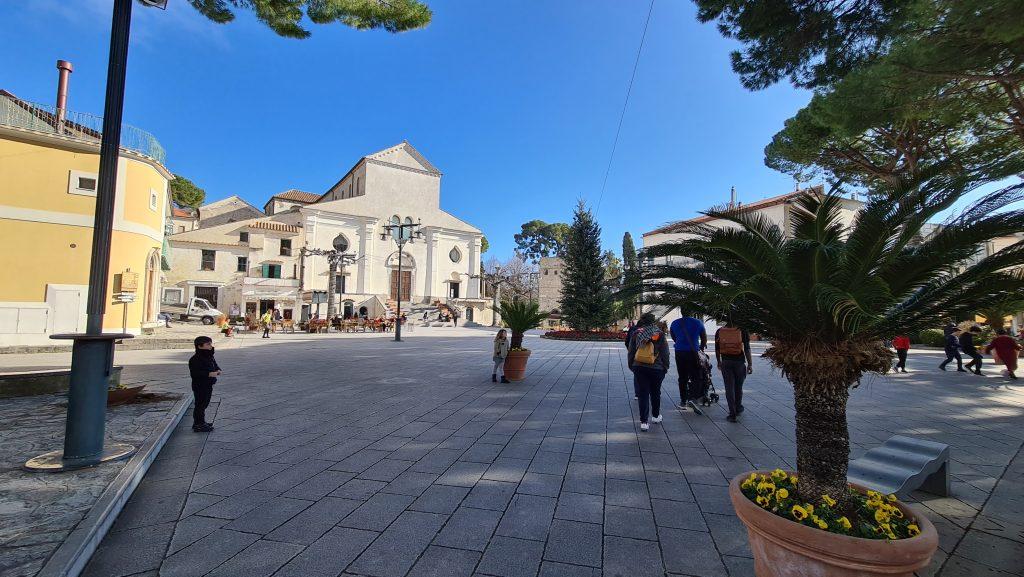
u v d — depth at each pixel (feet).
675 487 13.64
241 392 28.22
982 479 14.74
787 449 17.42
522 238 257.96
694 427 20.67
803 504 8.61
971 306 9.31
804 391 9.23
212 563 9.33
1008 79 22.67
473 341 75.72
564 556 9.76
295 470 14.74
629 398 27.43
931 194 9.04
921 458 12.85
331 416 22.17
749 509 8.16
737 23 26.50
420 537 10.48
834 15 25.05
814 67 28.63
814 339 9.38
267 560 9.46
